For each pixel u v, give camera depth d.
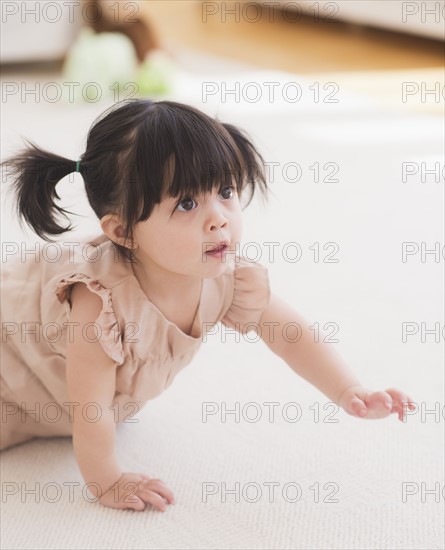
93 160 1.32
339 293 2.15
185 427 1.65
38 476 1.53
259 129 3.32
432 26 4.30
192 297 1.42
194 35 5.08
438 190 2.78
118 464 1.51
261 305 1.49
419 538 1.35
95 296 1.37
